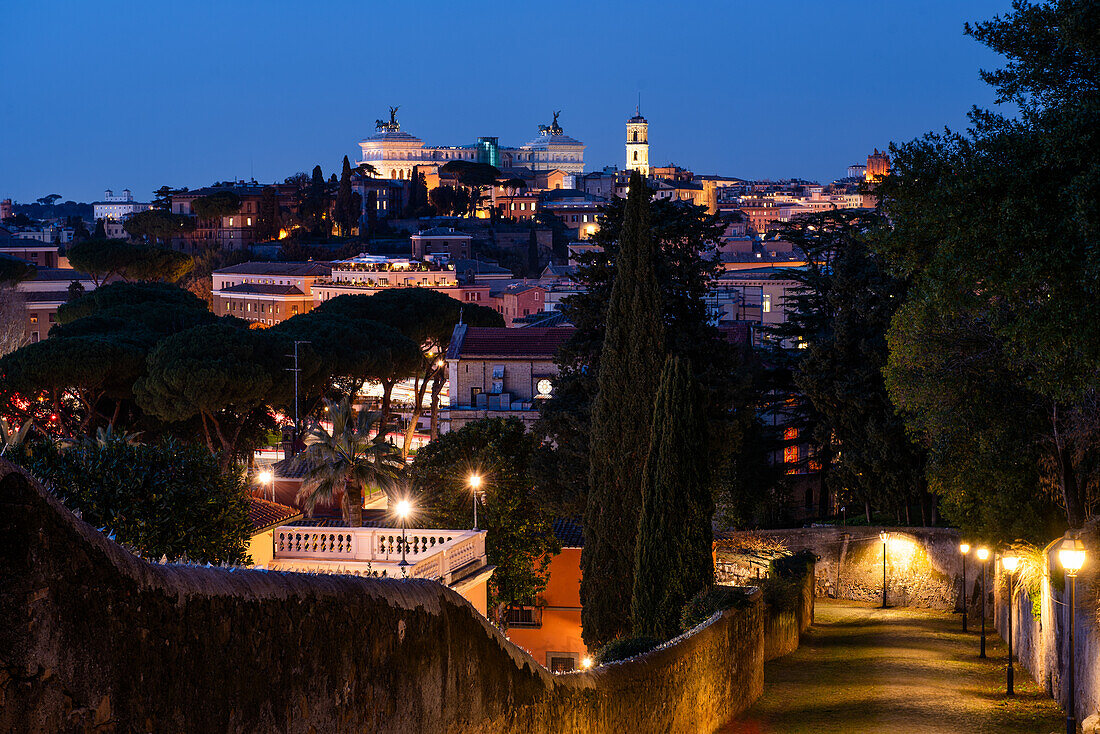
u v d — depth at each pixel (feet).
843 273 193.88
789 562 151.53
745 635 98.84
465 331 248.93
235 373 235.81
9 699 20.07
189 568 25.85
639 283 128.26
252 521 101.71
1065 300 63.82
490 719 46.14
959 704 93.40
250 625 27.76
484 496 143.95
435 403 352.08
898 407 133.08
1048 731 82.48
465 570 104.53
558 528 164.45
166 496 82.74
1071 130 62.85
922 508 189.47
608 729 64.18
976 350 122.01
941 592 172.86
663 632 111.86
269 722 28.60
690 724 82.02
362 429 142.82
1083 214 59.62
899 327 125.80
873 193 75.87
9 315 399.65
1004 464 125.18
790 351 223.10
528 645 156.15
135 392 238.68
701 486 113.09
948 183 67.92
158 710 24.02
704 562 112.88
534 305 640.17
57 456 81.41
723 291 483.51
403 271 638.53
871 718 89.56
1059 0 68.28
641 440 126.62
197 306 369.71
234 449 249.55
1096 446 122.62
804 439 213.05
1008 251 65.05
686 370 113.39
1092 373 73.31
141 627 23.48
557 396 164.96
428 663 39.58
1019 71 71.56
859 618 159.63
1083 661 82.79
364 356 282.15
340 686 32.71
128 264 549.95
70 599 21.40
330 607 32.07
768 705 99.09
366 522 147.84
